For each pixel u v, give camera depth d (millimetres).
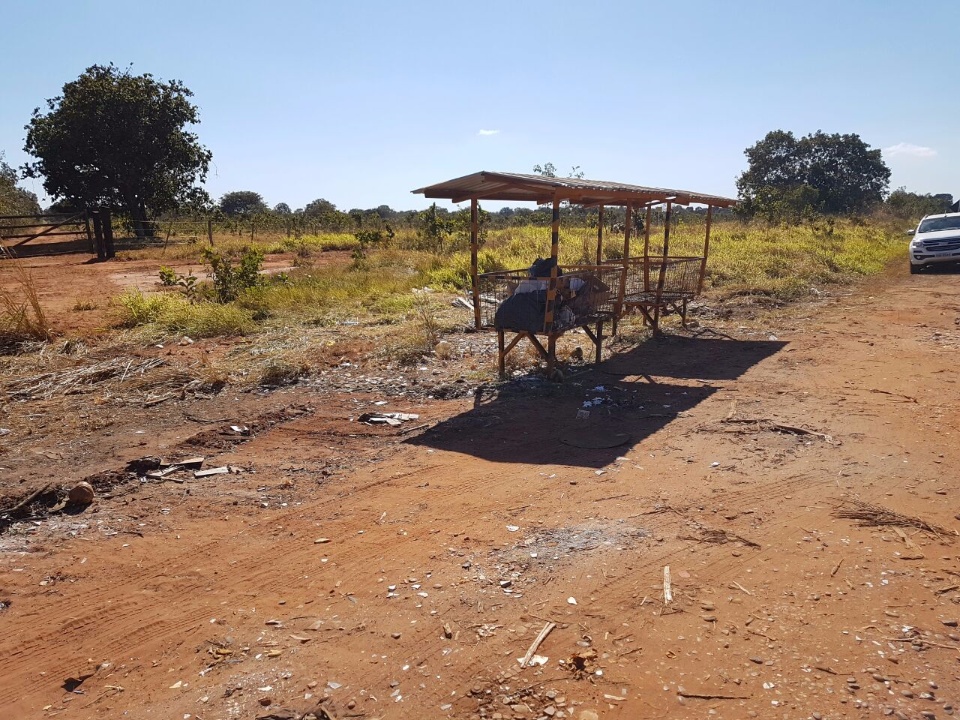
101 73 39812
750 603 3533
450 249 22391
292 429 6605
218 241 33469
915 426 6094
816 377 7871
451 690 2988
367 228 39750
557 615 3488
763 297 13539
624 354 9445
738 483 5008
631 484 5055
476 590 3752
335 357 9133
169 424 6742
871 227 34375
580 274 8570
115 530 4641
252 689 3053
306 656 3271
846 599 3541
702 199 10102
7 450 5996
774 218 33688
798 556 3975
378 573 3986
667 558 3990
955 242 17234
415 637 3371
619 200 9227
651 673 3035
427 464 5629
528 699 2910
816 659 3078
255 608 3709
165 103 39375
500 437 6203
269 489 5246
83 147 37500
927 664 3018
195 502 5039
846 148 70375
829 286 15438
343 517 4734
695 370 8453
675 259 10883
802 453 5555
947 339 9680
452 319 11445
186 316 11461
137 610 3736
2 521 4734
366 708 2902
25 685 3178
